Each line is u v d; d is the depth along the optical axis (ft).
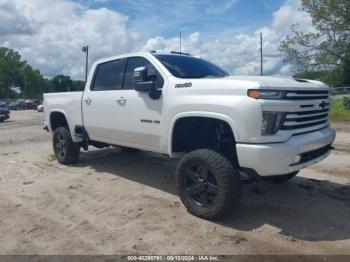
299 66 79.05
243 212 15.25
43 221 15.03
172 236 13.32
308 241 12.82
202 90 14.53
